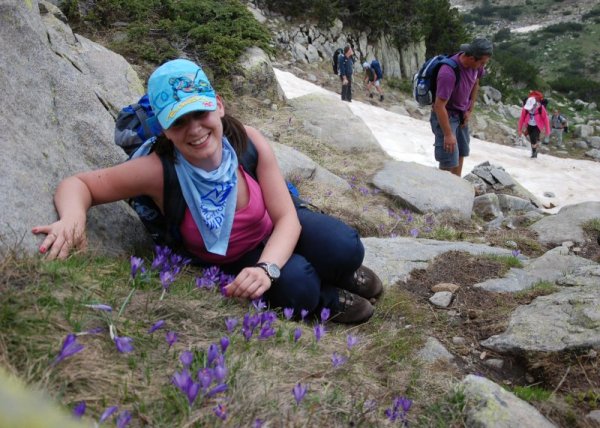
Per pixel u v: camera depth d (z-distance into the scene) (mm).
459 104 7398
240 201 2834
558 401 2584
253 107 9344
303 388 1971
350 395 2277
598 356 2799
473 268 4191
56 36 5062
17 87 3086
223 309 2646
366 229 5879
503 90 29141
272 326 2631
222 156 2734
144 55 9336
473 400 2326
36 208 2639
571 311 3135
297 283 2793
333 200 6344
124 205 3344
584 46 105625
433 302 3604
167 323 2393
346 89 17641
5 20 3227
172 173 2693
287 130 8688
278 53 21359
